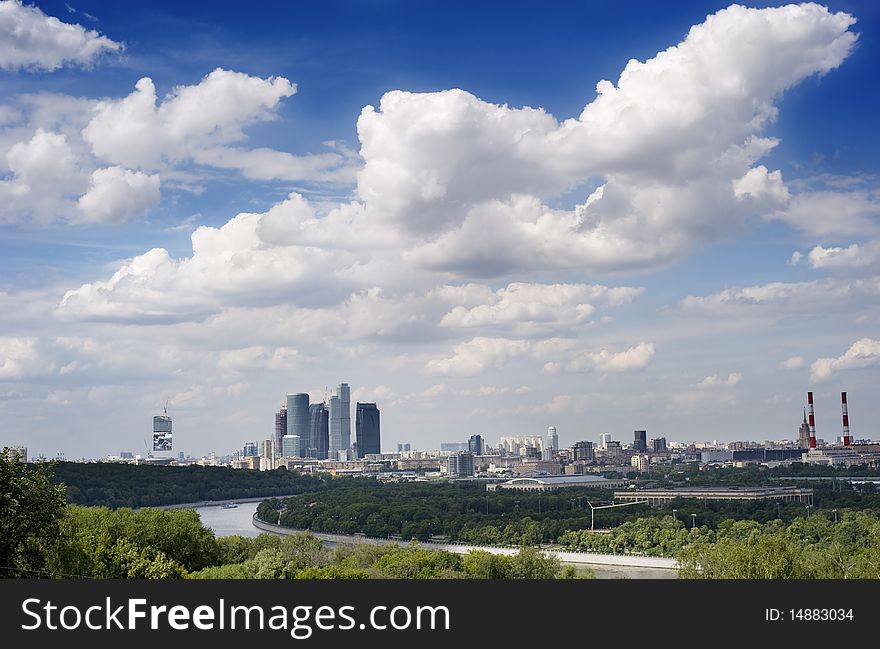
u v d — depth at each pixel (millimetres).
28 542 142125
